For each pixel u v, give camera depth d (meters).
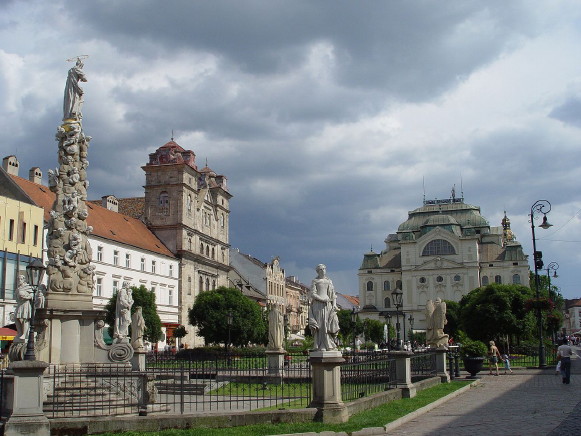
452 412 16.44
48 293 18.59
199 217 83.00
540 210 36.75
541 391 21.72
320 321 14.16
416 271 126.75
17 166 60.47
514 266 124.38
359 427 13.02
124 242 65.06
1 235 45.44
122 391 16.75
